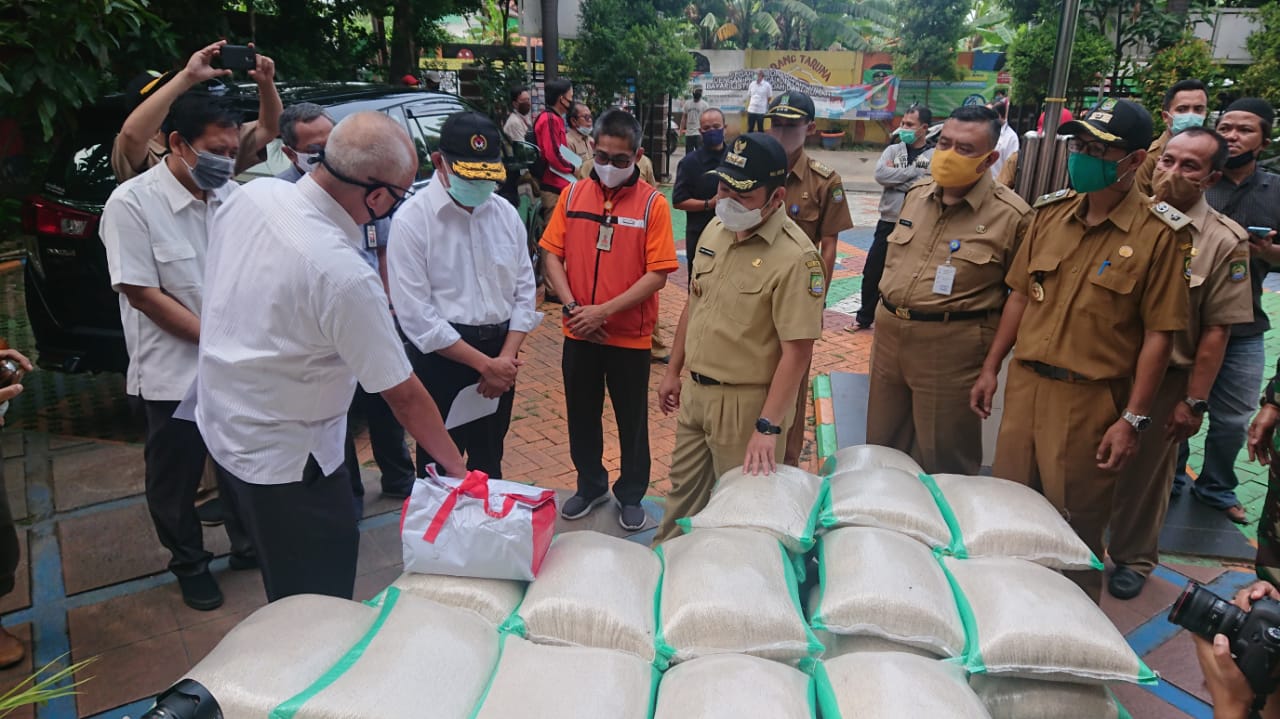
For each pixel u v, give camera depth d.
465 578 1.82
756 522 2.01
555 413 4.72
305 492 2.04
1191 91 3.72
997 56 21.08
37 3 4.23
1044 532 1.97
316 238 1.81
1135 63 10.71
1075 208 2.50
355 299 1.81
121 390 4.95
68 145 3.96
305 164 3.07
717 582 1.72
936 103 21.14
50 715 2.37
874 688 1.45
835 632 1.70
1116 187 2.39
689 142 14.84
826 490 2.23
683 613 1.67
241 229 1.88
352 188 1.85
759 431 2.39
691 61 12.94
